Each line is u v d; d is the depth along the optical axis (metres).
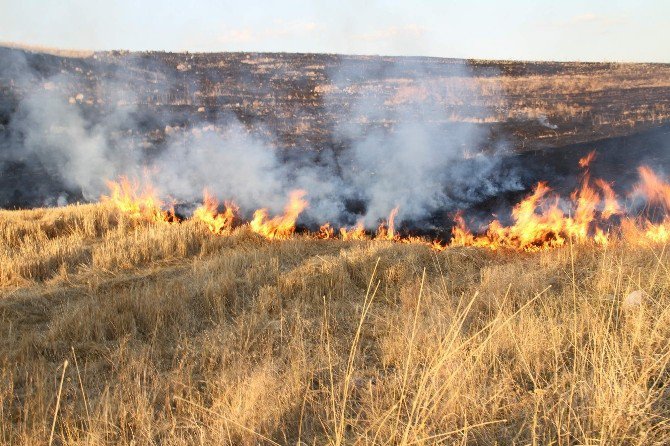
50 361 5.23
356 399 4.11
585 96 31.38
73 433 3.78
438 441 2.91
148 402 4.21
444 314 5.67
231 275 7.60
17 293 7.27
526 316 5.12
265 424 3.69
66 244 9.27
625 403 3.04
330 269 7.76
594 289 5.82
